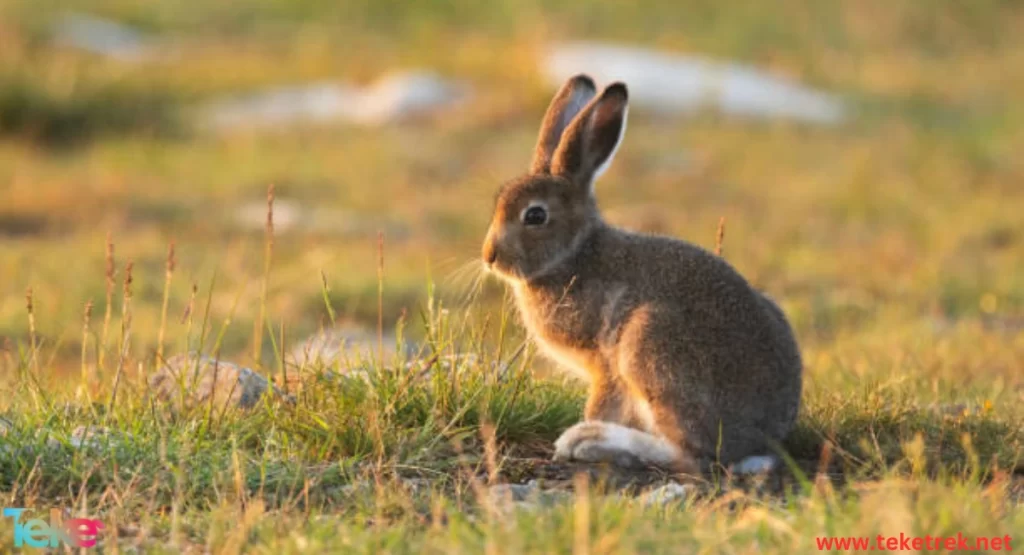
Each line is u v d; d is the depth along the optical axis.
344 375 13.82
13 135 40.81
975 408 14.54
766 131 41.91
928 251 29.48
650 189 35.34
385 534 10.32
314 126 42.69
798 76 50.09
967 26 58.34
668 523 10.34
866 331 22.61
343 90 47.44
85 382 14.64
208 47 55.88
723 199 34.56
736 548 9.77
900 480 11.13
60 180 34.56
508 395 13.71
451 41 55.59
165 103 45.41
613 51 50.34
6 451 12.16
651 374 12.63
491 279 24.19
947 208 33.47
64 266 26.53
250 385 14.16
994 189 35.66
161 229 30.72
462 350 14.84
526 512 10.53
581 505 10.02
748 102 44.72
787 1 59.31
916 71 51.94
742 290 12.92
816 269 27.69
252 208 33.06
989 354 19.38
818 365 18.31
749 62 53.00
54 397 14.01
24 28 51.56
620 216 32.59
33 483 11.91
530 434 13.59
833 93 48.19
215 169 37.03
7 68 42.88
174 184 35.34
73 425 13.22
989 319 24.16
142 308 23.78
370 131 41.88
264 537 10.53
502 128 42.34
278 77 49.72
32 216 31.70
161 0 62.56
